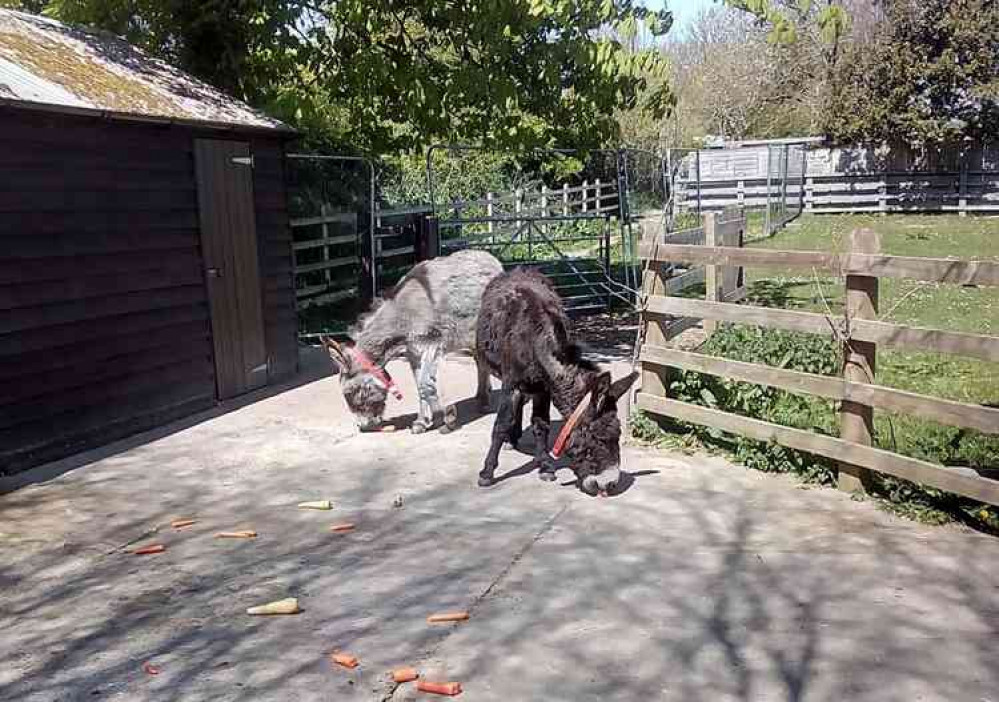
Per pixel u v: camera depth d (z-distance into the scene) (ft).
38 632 13.34
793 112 112.16
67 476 20.97
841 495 18.60
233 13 36.45
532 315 18.70
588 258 53.42
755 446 20.77
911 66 88.12
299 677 11.84
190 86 29.53
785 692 11.23
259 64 39.14
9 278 20.77
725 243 37.70
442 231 54.29
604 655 12.26
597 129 39.91
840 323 18.30
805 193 96.17
